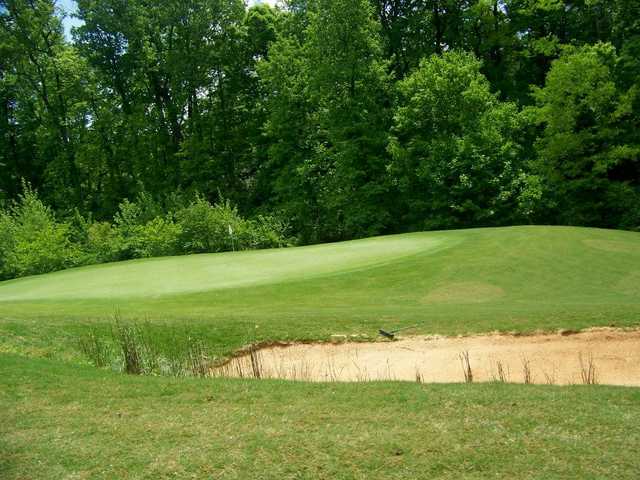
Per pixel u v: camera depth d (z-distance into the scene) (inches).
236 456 183.9
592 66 1171.3
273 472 173.5
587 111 1197.7
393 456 179.3
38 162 1932.8
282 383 261.7
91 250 1379.2
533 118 1278.3
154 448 193.0
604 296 487.2
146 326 407.2
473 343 353.1
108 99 1825.8
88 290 636.1
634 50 1235.9
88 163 1775.3
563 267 581.6
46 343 382.6
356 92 1369.3
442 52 1482.5
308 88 1412.4
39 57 1737.2
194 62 1676.9
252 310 464.4
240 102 1745.8
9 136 1915.6
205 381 268.2
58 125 1745.8
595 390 234.5
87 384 264.1
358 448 185.2
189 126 1734.7
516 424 198.5
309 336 385.7
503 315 391.9
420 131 1321.4
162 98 1856.5
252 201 1670.8
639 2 1261.1
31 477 177.5
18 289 714.2
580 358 296.2
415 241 765.3
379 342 370.0
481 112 1277.1
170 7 1649.9
